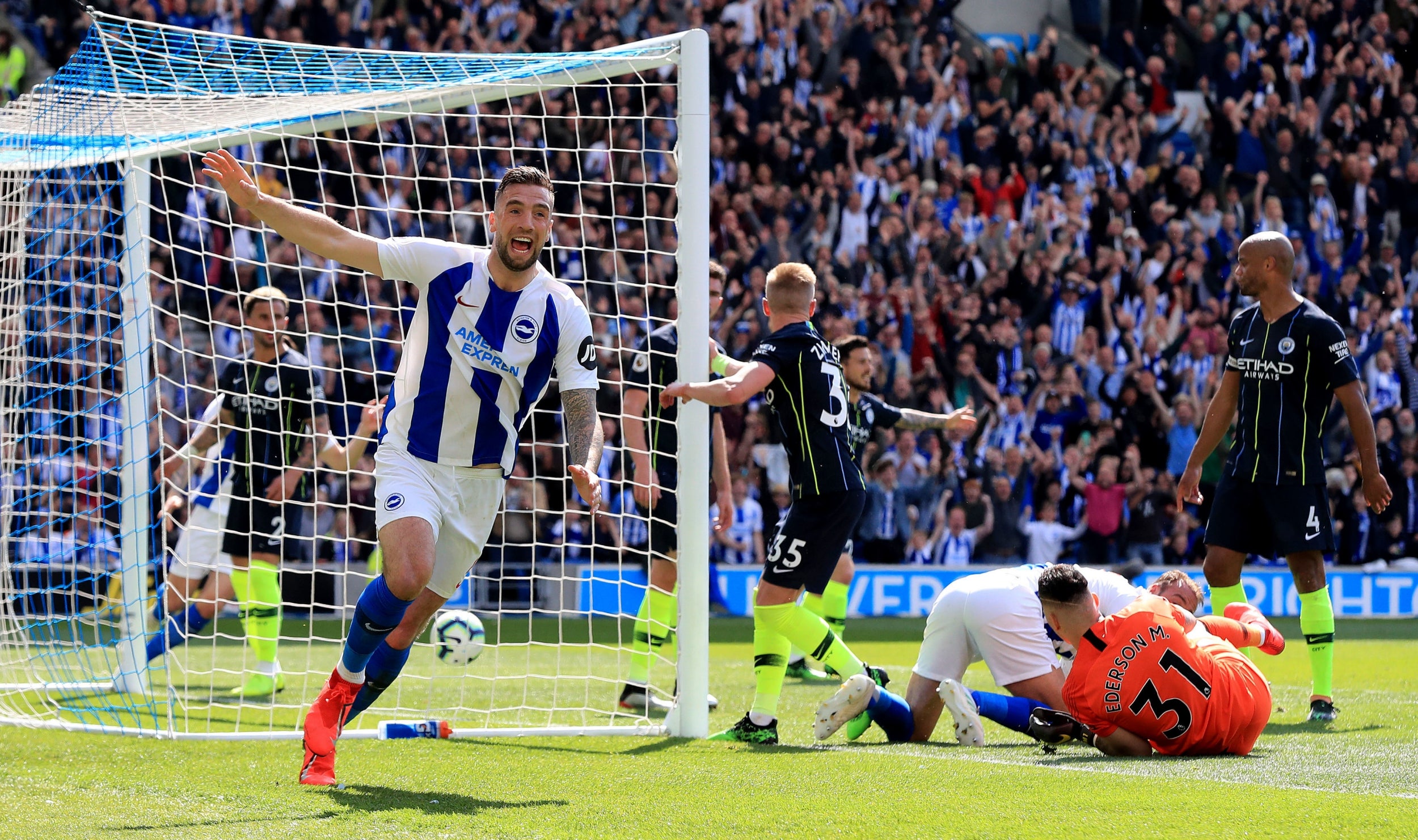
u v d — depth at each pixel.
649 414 14.80
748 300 39.22
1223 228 43.06
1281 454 14.15
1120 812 8.16
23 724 13.34
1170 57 46.19
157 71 13.46
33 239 16.86
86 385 24.61
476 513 10.02
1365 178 44.94
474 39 41.56
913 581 33.81
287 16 39.91
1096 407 38.16
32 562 17.52
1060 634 10.99
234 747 12.01
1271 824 7.75
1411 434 38.47
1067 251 41.53
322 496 32.09
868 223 41.38
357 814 8.43
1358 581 35.03
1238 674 10.83
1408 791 8.94
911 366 38.59
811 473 12.29
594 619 32.16
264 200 9.17
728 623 30.80
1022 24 49.16
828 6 44.19
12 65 38.50
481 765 10.74
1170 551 36.59
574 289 38.72
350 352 35.62
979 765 10.38
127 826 8.09
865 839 7.47
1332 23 46.44
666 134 40.53
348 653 9.66
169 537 23.67
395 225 38.22
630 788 9.40
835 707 11.73
